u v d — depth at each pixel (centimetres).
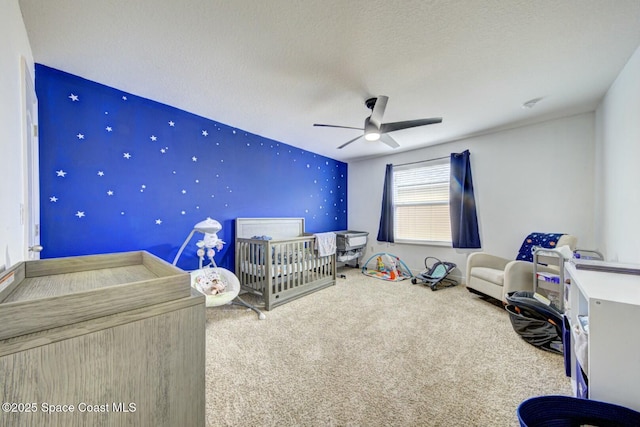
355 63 192
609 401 96
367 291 346
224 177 321
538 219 319
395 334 220
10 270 81
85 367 56
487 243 359
